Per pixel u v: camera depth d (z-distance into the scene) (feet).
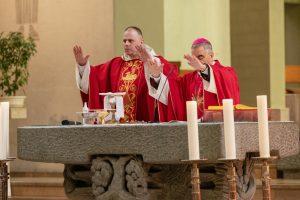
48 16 77.87
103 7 74.74
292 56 109.40
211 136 36.73
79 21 76.13
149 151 38.42
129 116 49.37
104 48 74.69
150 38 73.87
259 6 90.22
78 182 44.29
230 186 32.58
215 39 80.89
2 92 75.82
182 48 77.00
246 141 38.04
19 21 79.10
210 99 46.65
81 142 40.22
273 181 66.74
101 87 49.80
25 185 69.26
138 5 73.51
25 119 78.89
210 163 39.68
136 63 49.85
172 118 46.26
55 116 77.92
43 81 78.28
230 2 91.91
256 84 90.58
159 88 45.93
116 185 40.04
